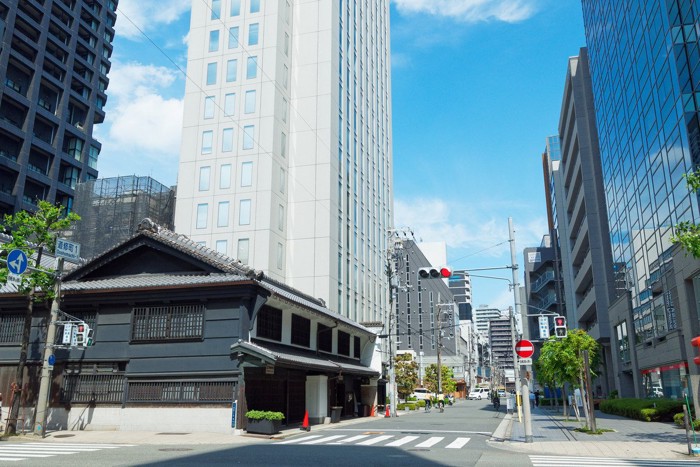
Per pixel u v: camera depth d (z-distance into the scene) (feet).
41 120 256.73
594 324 211.00
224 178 161.79
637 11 135.23
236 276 77.05
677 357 108.88
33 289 71.77
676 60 108.47
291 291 113.50
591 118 205.36
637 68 136.87
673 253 106.63
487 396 393.70
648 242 130.11
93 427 74.49
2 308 82.33
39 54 253.85
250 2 174.09
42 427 64.85
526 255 357.41
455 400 316.40
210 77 171.32
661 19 117.08
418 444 60.34
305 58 180.14
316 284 160.86
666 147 115.85
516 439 65.87
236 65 169.99
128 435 67.87
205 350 74.13
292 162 171.73
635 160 141.18
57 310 69.51
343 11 197.67
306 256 163.63
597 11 182.39
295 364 79.15
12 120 241.96
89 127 285.43
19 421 75.87
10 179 237.25
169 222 193.06
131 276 84.74
